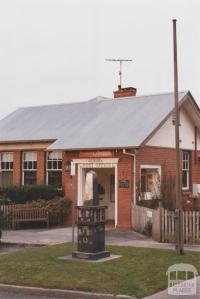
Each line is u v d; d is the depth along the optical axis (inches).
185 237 667.4
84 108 1100.5
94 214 533.6
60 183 995.9
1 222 753.6
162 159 934.4
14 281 442.6
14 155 1063.6
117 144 850.1
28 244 697.6
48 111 1167.0
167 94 995.9
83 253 533.3
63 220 941.2
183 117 1015.0
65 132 996.6
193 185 1026.7
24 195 935.7
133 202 844.0
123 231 805.9
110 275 453.7
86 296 402.0
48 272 469.7
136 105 1000.9
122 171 860.0
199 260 522.3
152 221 717.9
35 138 1017.5
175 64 567.5
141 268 482.6
